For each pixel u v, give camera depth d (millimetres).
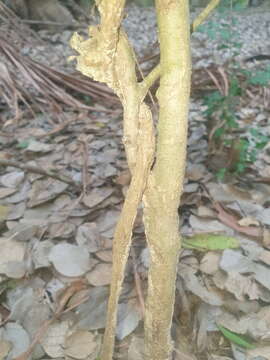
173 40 276
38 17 1735
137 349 425
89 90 1054
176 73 281
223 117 738
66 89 1078
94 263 523
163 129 292
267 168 728
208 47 1523
